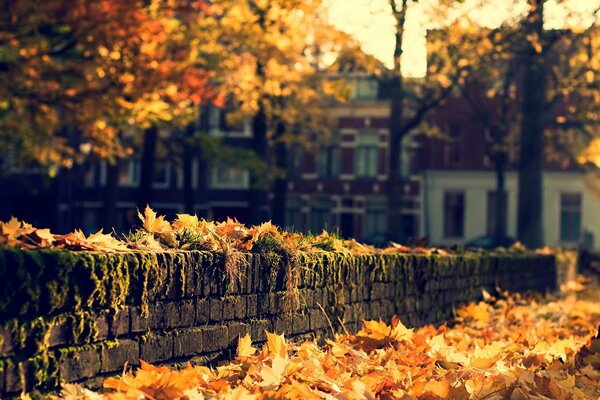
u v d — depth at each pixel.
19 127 21.55
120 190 58.94
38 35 17.41
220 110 56.44
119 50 17.91
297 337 7.06
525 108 37.41
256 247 6.69
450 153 60.06
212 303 5.88
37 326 4.34
